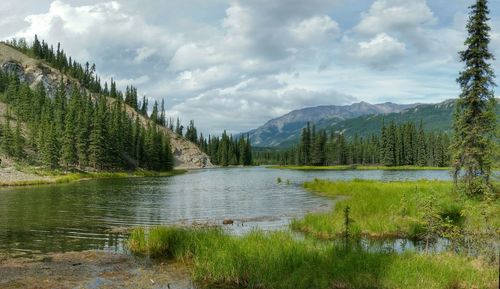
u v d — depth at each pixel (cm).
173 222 2611
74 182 7262
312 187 5300
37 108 13500
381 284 1201
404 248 1734
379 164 16062
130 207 3416
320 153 16125
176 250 1606
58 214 2950
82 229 2330
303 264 1303
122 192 5028
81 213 3017
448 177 7750
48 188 5647
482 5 3247
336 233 2045
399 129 15550
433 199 1878
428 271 1237
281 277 1258
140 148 12688
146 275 1386
